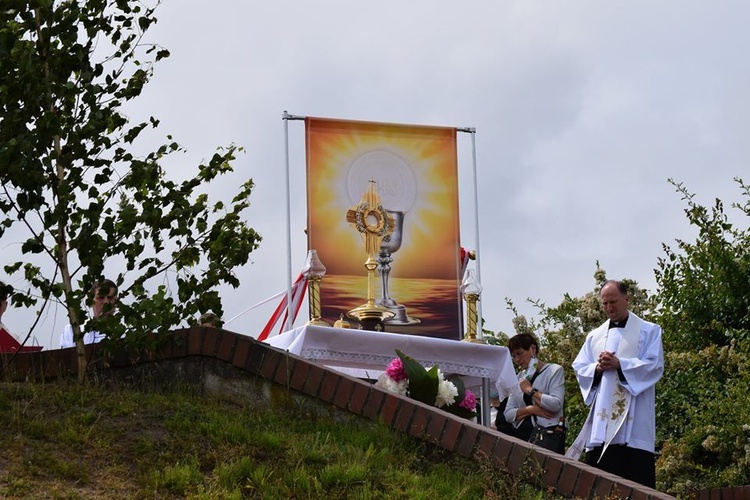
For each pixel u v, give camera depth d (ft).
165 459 19.77
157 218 24.94
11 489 17.63
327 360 28.99
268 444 20.72
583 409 42.50
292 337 28.91
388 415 22.81
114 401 21.84
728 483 35.27
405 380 26.04
